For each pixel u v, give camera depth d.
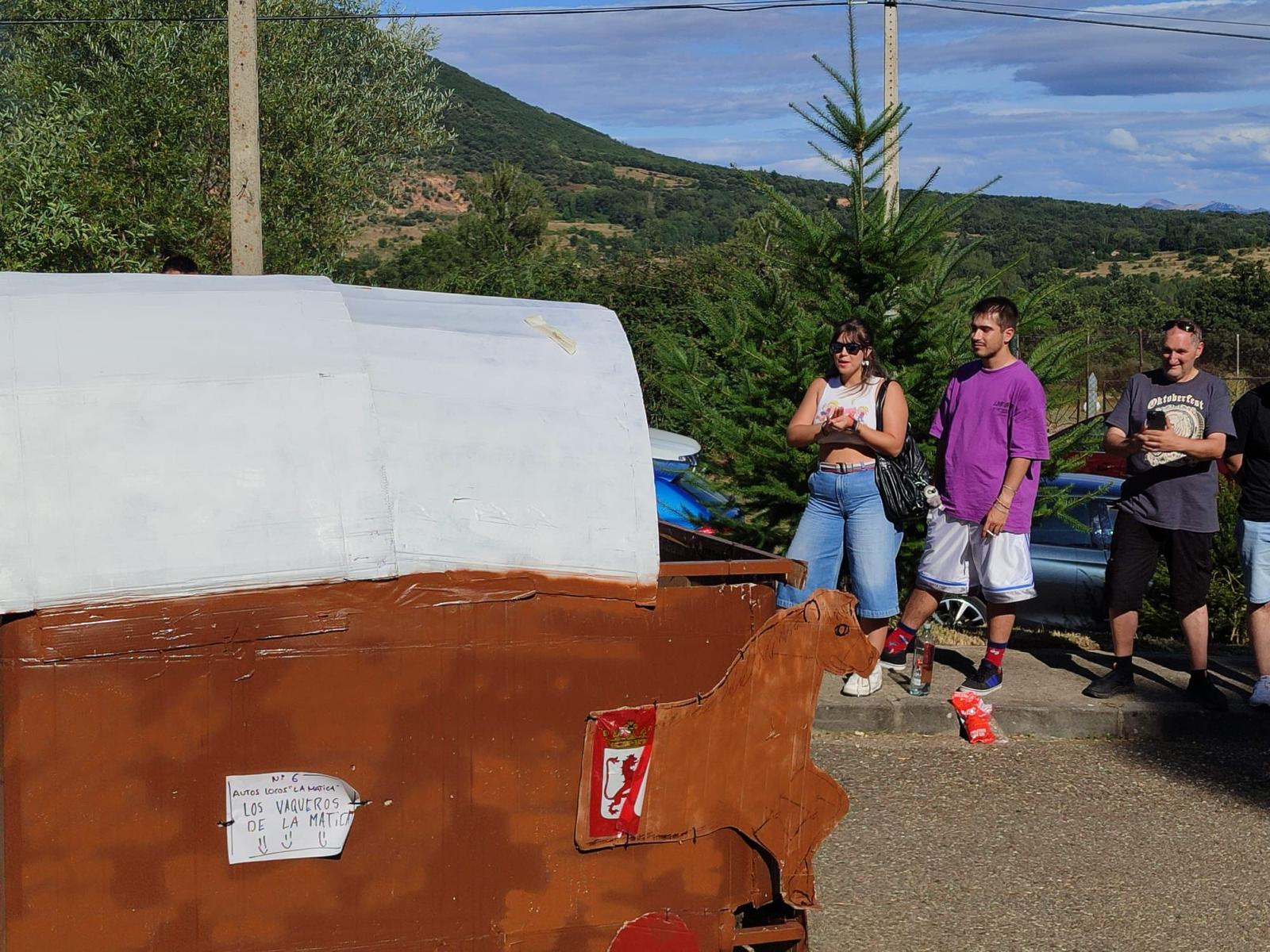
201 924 2.82
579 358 3.33
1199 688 6.12
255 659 2.80
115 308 3.02
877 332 7.77
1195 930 4.12
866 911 4.23
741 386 8.04
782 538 8.02
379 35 18.75
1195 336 5.91
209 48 15.34
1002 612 6.13
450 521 2.95
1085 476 9.12
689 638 3.14
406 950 2.98
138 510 2.74
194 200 14.43
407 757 2.93
